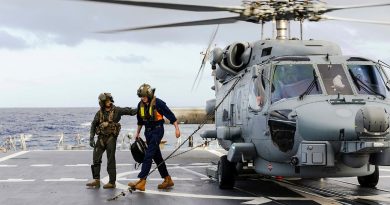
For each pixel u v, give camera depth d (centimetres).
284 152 798
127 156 1661
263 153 852
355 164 758
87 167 1345
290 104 801
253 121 879
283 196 862
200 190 936
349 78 839
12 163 1446
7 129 14262
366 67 868
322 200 818
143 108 918
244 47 1041
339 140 749
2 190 939
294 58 886
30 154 1742
